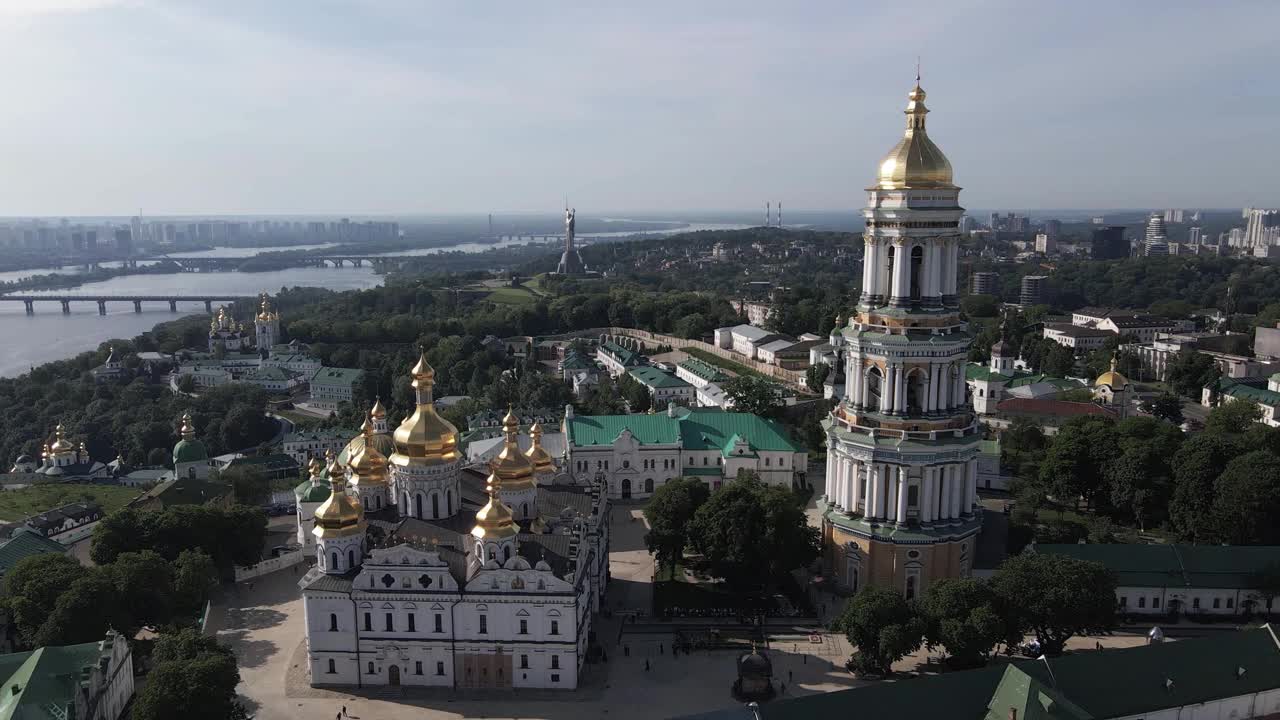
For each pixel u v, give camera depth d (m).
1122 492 183.62
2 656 117.12
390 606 129.38
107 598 132.75
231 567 170.12
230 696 113.94
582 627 134.00
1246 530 162.38
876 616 126.12
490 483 133.88
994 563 151.00
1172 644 112.56
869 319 148.50
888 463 145.50
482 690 129.75
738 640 141.88
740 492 156.88
